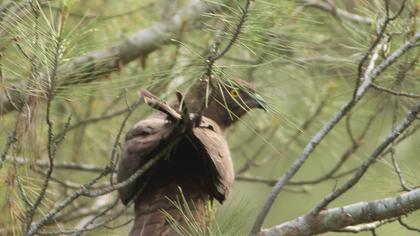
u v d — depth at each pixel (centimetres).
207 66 914
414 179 1034
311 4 1335
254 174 1736
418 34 968
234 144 1535
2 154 955
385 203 940
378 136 1395
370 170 1399
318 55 1305
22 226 983
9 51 1028
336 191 944
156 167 1012
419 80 1072
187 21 1305
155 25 1316
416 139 1173
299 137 1436
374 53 1008
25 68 964
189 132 927
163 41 1305
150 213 986
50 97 916
